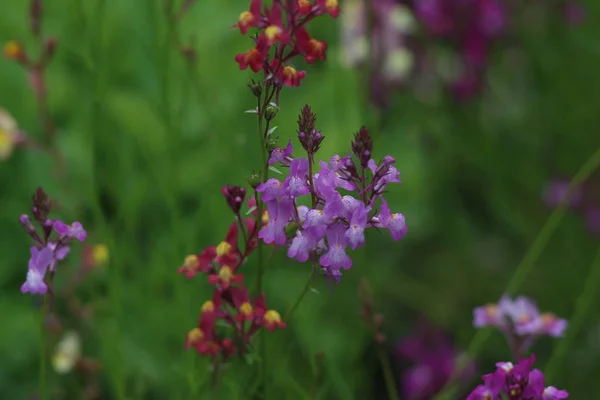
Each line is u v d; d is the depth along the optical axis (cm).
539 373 90
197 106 142
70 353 121
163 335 123
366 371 135
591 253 151
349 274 126
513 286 114
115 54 151
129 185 128
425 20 154
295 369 119
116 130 133
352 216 90
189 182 132
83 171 139
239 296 95
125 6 154
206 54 151
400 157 156
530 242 154
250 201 95
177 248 113
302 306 121
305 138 90
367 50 125
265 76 92
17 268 139
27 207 142
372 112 130
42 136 153
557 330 110
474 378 139
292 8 92
